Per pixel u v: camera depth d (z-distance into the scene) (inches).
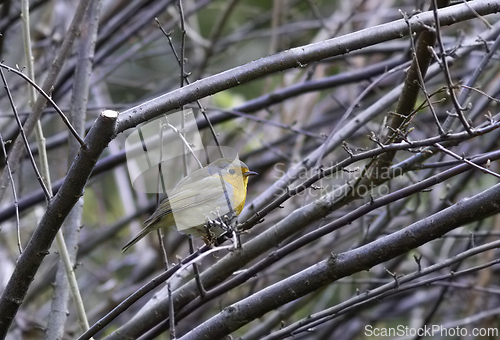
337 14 686.5
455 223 225.1
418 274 253.4
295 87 422.0
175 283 331.3
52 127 664.4
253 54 763.4
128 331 303.1
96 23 347.3
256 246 306.5
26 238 587.2
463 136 218.1
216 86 229.6
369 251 235.3
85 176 209.3
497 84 408.8
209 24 811.4
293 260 461.1
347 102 625.0
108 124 199.8
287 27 606.5
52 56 477.7
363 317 548.4
